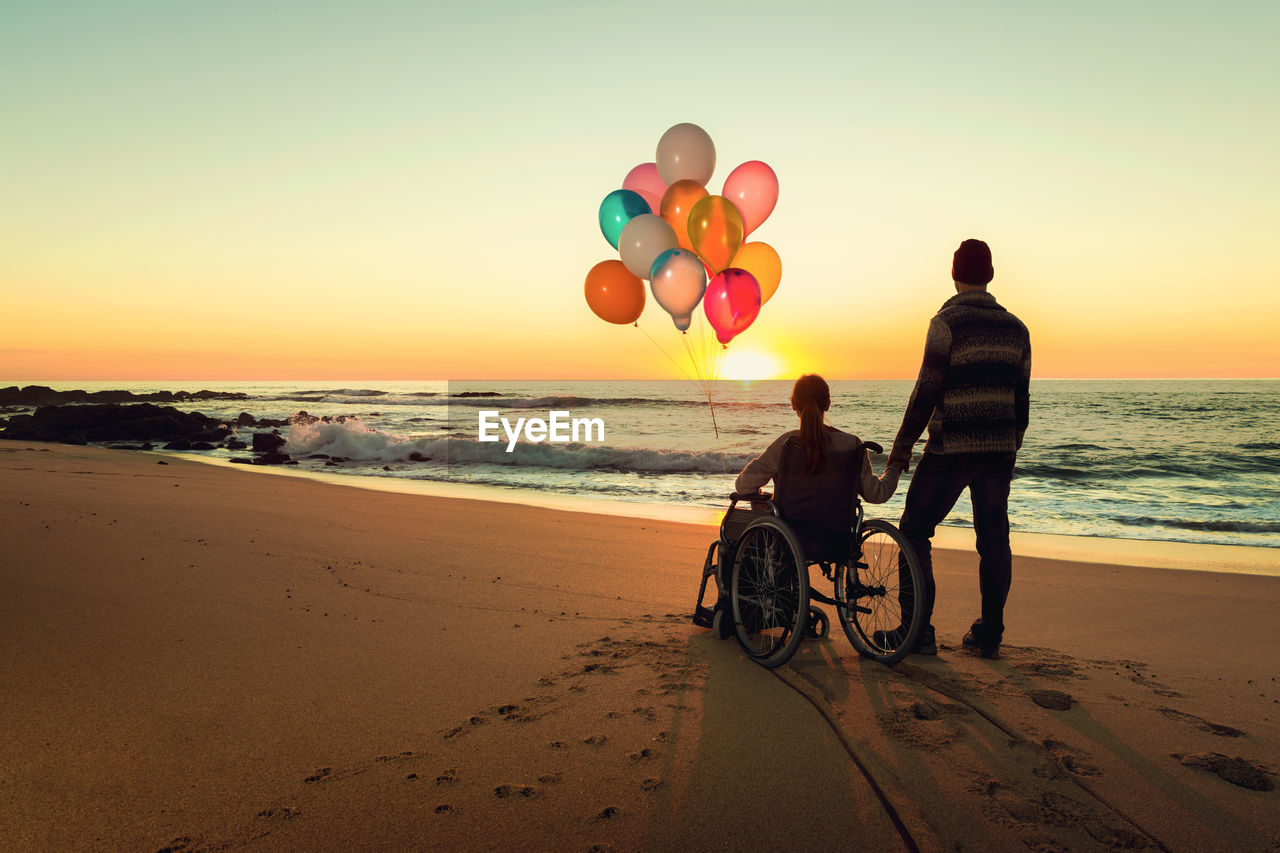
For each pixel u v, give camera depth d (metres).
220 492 9.30
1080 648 3.65
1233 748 2.47
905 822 2.01
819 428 3.36
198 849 1.88
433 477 14.33
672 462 16.06
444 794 2.16
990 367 3.21
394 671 3.20
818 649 3.58
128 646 3.45
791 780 2.24
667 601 4.50
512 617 4.08
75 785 2.19
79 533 5.87
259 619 3.92
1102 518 9.62
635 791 2.18
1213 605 4.55
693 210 4.82
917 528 3.45
